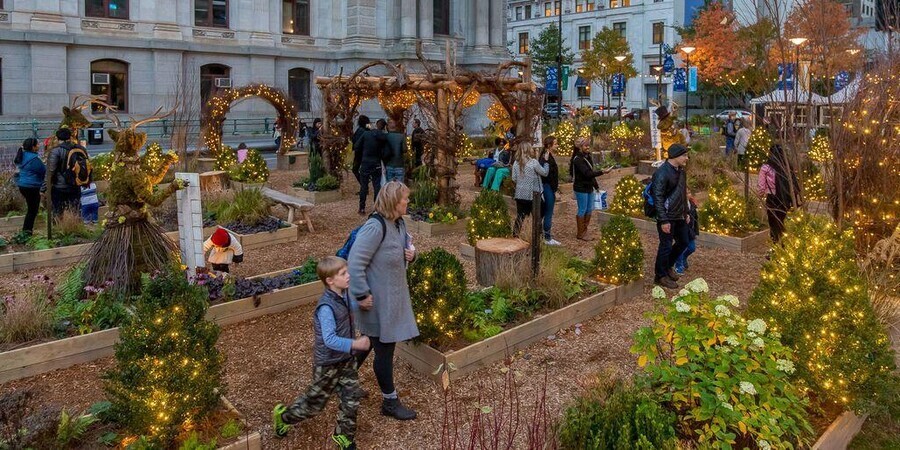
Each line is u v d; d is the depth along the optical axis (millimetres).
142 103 32875
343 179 18500
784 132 8188
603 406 4344
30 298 6645
